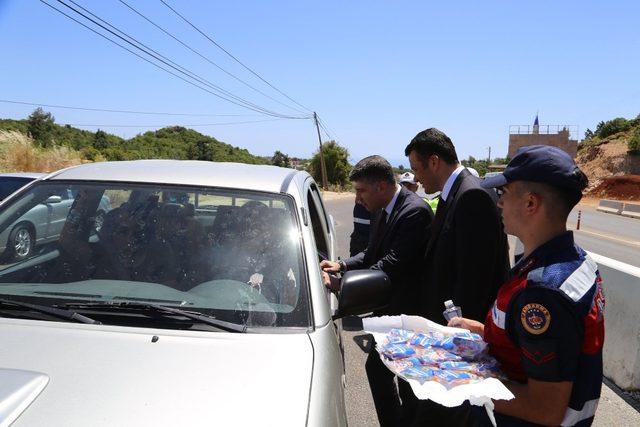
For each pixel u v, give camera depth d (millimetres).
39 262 2350
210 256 2311
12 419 1407
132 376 1642
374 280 2297
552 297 1525
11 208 2529
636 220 25516
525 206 1681
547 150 1679
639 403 3957
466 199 2609
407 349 1961
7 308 2039
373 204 3410
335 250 4465
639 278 4066
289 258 2295
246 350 1836
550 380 1533
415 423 2424
